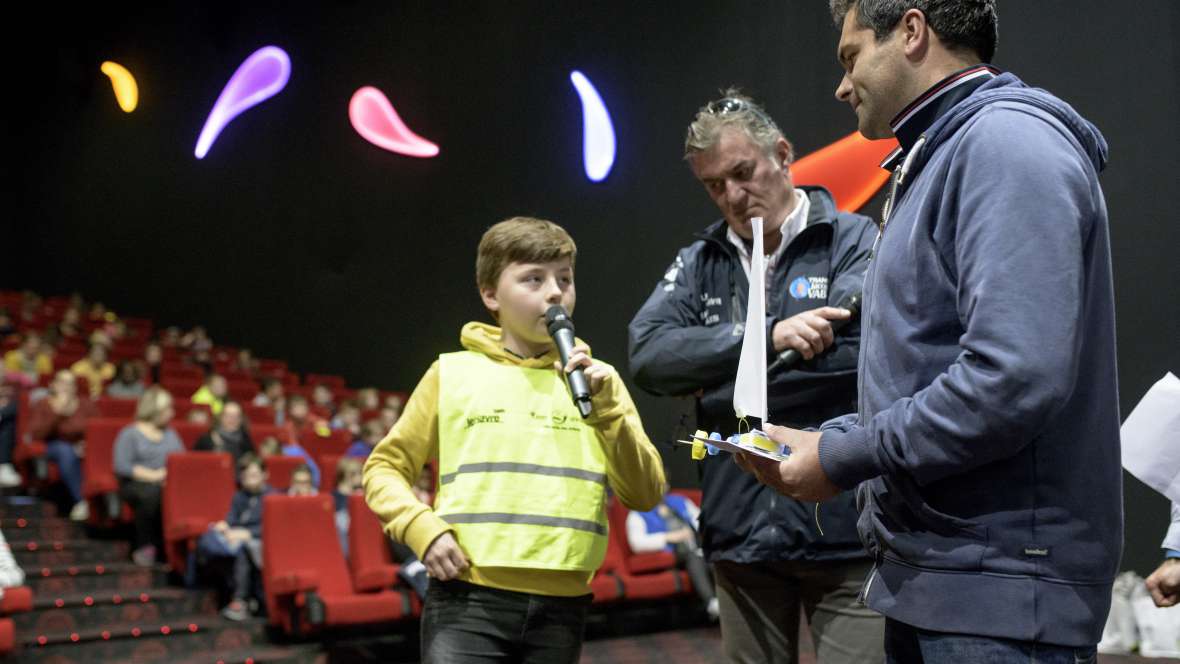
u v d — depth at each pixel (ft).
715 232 6.16
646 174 27.20
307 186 36.45
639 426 5.89
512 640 5.35
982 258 3.14
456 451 5.58
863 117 3.91
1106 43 18.67
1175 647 14.92
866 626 5.30
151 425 19.29
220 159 38.86
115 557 18.80
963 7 3.61
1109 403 3.36
